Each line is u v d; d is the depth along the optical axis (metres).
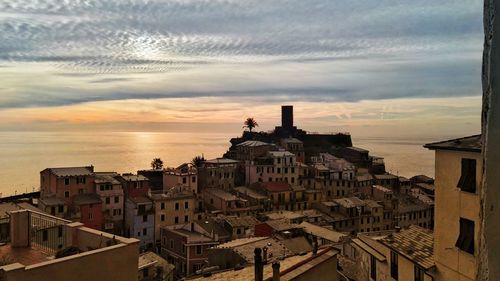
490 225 5.44
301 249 47.94
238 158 135.50
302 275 15.68
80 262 12.41
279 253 44.28
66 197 82.31
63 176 82.19
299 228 64.44
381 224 98.25
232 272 21.77
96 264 12.84
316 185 114.94
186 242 73.12
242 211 93.81
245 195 101.19
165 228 81.00
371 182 116.06
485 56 5.89
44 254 14.55
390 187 120.75
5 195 126.75
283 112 169.75
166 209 85.38
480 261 5.84
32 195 95.94
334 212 96.62
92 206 80.88
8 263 13.36
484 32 5.92
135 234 82.50
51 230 16.05
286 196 104.62
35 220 17.19
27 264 13.41
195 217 89.25
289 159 115.56
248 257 42.53
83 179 84.50
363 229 95.56
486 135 5.62
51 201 77.62
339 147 158.50
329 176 116.00
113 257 13.34
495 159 5.44
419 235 27.81
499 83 5.46
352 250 38.94
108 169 199.50
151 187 110.94
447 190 22.92
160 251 81.81
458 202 22.08
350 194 109.62
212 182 110.50
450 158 22.73
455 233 22.23
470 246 21.14
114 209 85.62
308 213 91.50
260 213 93.00
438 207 23.59
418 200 108.69
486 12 5.85
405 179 123.12
